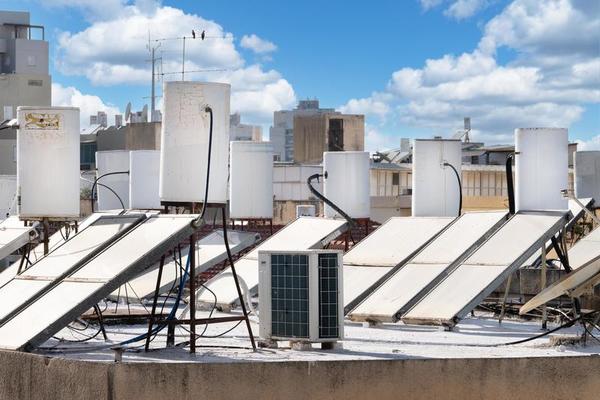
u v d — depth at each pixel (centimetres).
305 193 6394
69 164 2316
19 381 1423
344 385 1342
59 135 2306
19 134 2319
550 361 1377
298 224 2497
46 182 2306
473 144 8506
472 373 1365
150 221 1591
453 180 2825
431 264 2033
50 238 2788
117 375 1334
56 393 1383
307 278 1559
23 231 2611
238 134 9650
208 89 1650
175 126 1650
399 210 6072
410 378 1355
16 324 1479
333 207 2614
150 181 3638
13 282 1642
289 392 1335
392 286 2014
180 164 1648
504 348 1606
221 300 2320
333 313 1574
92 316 2044
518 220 1997
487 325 2052
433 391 1359
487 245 1975
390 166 7288
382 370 1351
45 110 2306
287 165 6606
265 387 1333
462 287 1894
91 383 1350
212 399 1323
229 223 3847
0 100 9025
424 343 1705
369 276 2119
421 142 2820
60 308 1450
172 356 1500
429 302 1909
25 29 9900
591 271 1616
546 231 1920
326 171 3275
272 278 1586
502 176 7069
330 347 1579
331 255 1573
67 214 2320
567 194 1916
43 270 1638
